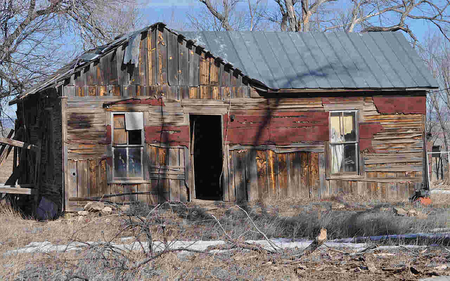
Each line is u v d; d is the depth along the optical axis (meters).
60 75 15.23
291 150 16.14
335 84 16.20
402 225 11.31
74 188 14.57
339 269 7.34
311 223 11.52
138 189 14.98
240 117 15.83
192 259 7.49
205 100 15.55
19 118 19.58
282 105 16.14
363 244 9.01
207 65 15.61
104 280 6.26
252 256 7.87
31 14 24.67
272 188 15.97
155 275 6.59
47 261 7.47
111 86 14.92
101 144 14.79
